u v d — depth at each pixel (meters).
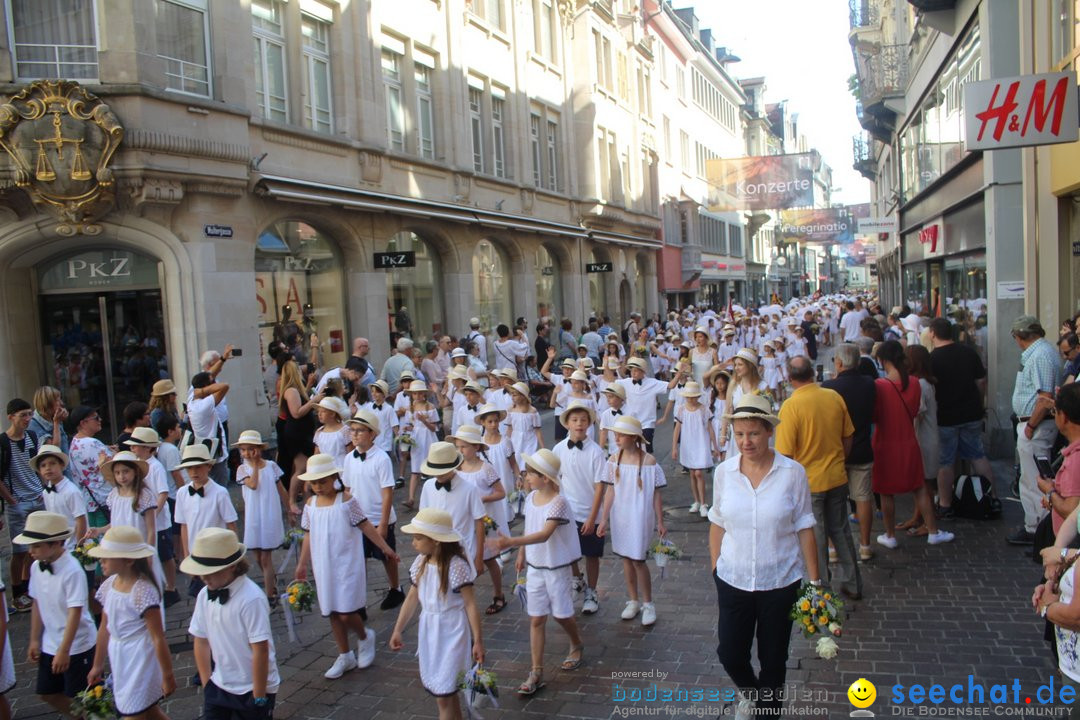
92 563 6.64
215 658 4.66
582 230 28.00
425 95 19.62
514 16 23.97
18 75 11.73
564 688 5.68
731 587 4.66
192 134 12.37
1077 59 10.02
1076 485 4.91
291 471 10.28
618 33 33.72
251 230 13.80
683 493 11.19
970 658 5.72
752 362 8.84
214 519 6.95
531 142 25.12
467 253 21.23
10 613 7.72
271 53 14.81
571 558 5.82
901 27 26.14
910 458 7.89
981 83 8.97
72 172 11.34
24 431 8.01
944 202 17.80
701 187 49.53
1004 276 11.83
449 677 4.92
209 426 9.46
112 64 11.68
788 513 4.59
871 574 7.45
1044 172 11.23
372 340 16.86
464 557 5.00
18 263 12.50
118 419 13.20
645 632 6.55
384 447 10.44
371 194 16.53
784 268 79.00
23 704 6.01
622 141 33.66
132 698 4.90
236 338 13.32
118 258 12.92
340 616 6.07
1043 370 7.77
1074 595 3.57
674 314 28.67
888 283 40.59
